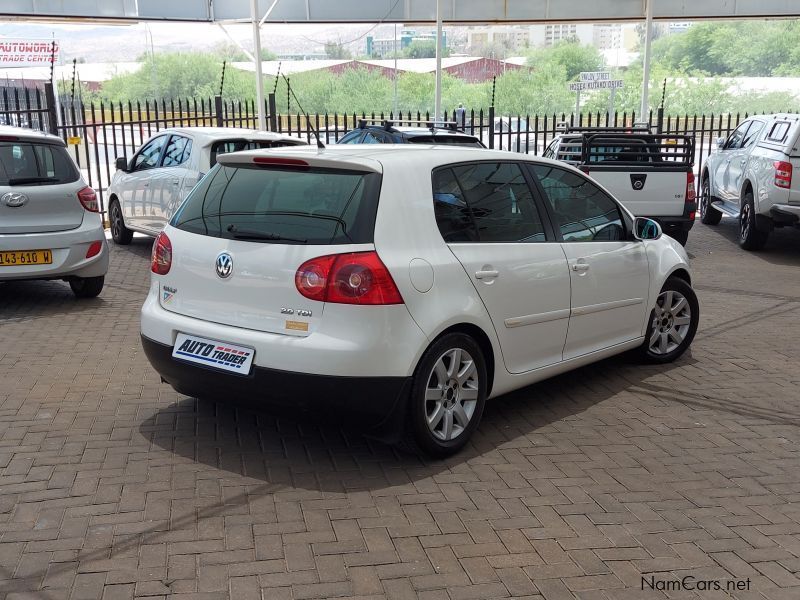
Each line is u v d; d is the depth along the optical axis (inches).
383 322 168.4
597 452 195.8
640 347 261.1
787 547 152.6
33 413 213.2
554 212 218.2
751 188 517.7
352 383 167.5
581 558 147.2
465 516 161.8
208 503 164.7
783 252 508.7
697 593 137.1
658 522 161.2
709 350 286.4
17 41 944.9
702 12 762.2
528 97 2770.7
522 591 136.4
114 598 131.7
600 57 3132.4
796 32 3137.3
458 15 772.0
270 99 614.9
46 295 358.9
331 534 153.3
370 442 196.9
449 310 180.1
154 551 146.0
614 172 450.9
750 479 182.5
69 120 920.9
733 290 393.4
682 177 452.4
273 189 183.8
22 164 322.7
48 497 166.1
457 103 2723.9
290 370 169.0
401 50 3230.8
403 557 145.9
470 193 194.9
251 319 176.6
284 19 762.2
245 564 142.4
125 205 483.2
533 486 176.1
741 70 3216.0
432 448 183.2
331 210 174.7
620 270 235.5
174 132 452.4
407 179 181.2
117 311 330.3
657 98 2738.7
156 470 179.3
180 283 189.2
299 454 189.3
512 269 197.5
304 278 169.0
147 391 231.6
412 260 174.9
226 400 182.9
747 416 221.9
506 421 215.2
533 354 209.0
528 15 773.3
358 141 560.7
